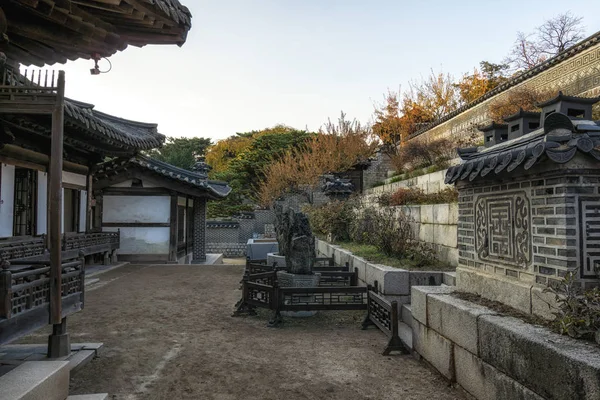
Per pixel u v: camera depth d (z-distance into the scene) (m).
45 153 10.50
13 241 9.00
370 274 8.11
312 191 28.47
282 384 4.61
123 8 3.59
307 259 8.11
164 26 4.03
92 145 11.70
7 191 9.36
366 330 6.77
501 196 4.38
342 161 28.33
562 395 2.74
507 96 14.54
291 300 7.12
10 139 8.55
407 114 29.44
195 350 5.78
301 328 6.91
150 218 17.03
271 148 38.88
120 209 16.98
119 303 9.03
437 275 7.25
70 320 7.49
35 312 4.46
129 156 14.13
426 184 10.77
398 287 7.24
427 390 4.37
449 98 29.19
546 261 3.63
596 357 2.63
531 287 3.80
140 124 15.32
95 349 5.57
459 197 5.38
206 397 4.30
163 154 40.72
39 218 10.27
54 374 3.38
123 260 16.84
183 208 19.02
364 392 4.37
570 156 3.29
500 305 4.21
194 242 20.62
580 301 3.12
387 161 27.47
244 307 7.84
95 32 3.98
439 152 14.05
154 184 17.02
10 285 3.98
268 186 33.50
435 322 4.75
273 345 5.99
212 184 24.70
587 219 3.41
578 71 12.16
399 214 10.79
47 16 3.66
